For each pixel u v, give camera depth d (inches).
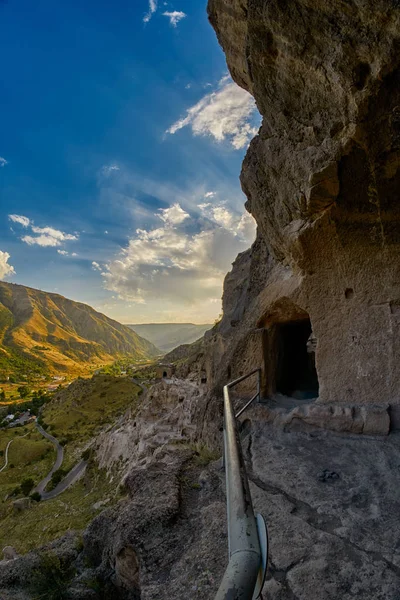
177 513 148.1
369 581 96.7
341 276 211.2
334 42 153.6
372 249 199.3
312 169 188.1
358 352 208.1
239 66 269.1
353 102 160.2
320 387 219.6
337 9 145.2
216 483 168.7
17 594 167.6
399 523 119.9
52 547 205.3
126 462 942.4
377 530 117.6
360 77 154.9
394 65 145.9
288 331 322.3
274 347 265.3
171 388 1161.4
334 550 109.6
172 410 1030.4
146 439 842.2
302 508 134.5
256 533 50.1
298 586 97.2
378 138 166.9
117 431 1273.4
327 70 162.6
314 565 103.8
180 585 111.2
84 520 720.3
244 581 41.3
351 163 178.9
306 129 188.7
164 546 133.0
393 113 158.6
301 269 220.5
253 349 246.4
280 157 214.7
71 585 162.9
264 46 178.2
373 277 202.8
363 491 141.3
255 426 219.6
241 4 203.3
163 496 160.7
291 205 219.8
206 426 244.2
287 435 203.5
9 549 693.9
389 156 170.1
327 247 207.2
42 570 176.2
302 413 208.4
